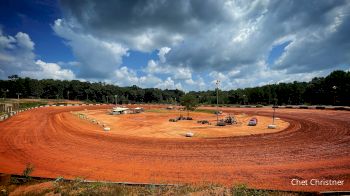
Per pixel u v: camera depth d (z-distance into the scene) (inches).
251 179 687.7
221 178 701.9
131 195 537.0
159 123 2113.7
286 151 962.7
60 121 2049.7
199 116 2866.6
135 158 917.2
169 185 600.7
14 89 6259.8
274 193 561.6
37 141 1217.4
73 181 647.1
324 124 1691.7
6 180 670.5
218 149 1029.2
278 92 5275.6
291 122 1962.4
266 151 973.8
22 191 595.2
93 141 1229.1
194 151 1002.1
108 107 4626.0
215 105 4975.4
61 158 927.7
